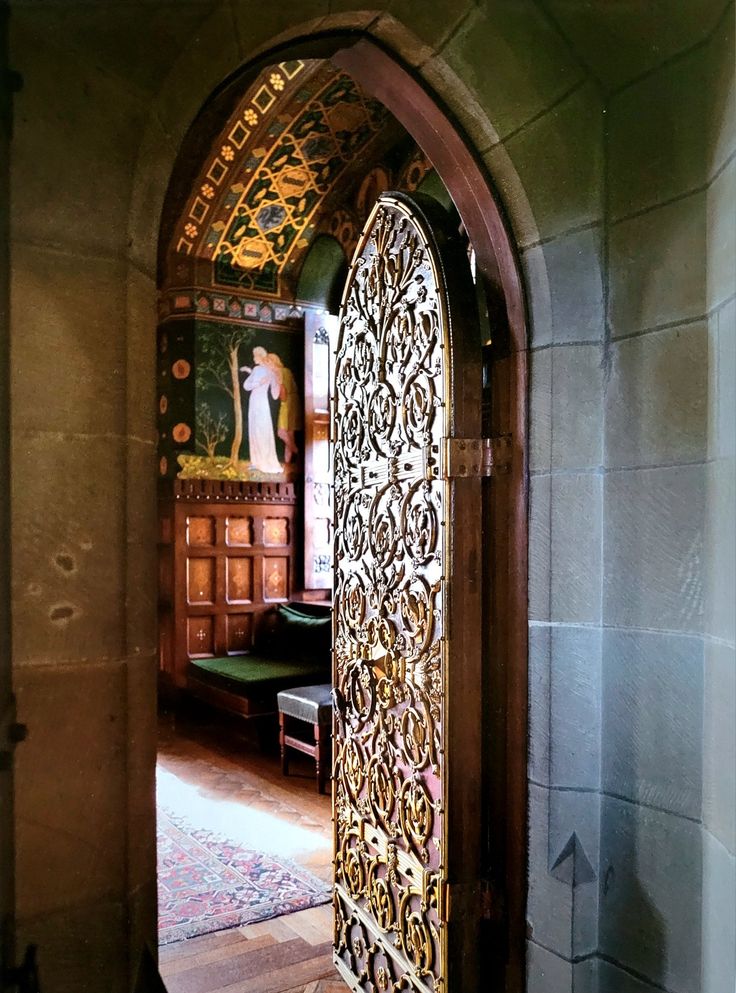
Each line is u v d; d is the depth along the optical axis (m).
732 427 1.38
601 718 1.78
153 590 1.47
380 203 2.27
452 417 1.94
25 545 1.29
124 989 1.38
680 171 1.58
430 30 1.70
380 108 4.90
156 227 1.47
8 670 1.27
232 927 2.84
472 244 2.02
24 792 1.29
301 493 6.41
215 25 1.41
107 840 1.37
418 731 2.07
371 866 2.34
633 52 1.63
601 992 1.76
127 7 1.32
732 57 1.38
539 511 1.85
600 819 1.78
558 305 1.81
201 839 3.67
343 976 2.48
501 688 1.95
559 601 1.81
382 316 2.31
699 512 1.55
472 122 1.83
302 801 4.20
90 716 1.35
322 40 1.73
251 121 4.73
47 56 1.28
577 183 1.75
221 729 5.61
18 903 1.28
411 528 2.12
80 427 1.34
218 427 6.11
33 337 1.30
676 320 1.60
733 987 1.35
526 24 1.67
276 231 5.96
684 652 1.58
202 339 6.05
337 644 2.61
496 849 1.95
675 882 1.60
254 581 6.23
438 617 1.98
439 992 1.95
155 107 1.39
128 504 1.40
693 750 1.56
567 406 1.80
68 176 1.32
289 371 6.41
